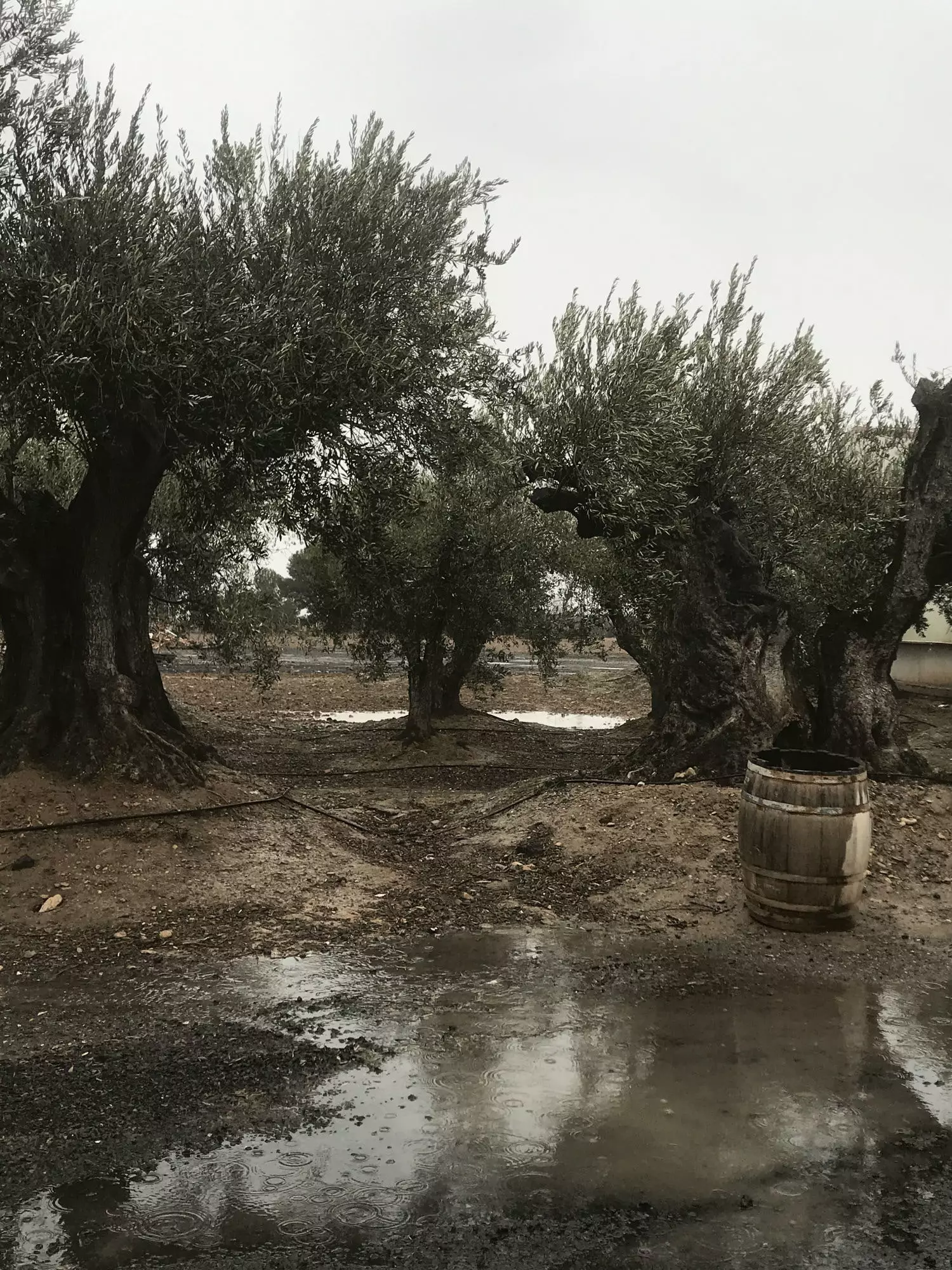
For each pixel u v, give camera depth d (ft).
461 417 34.83
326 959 21.94
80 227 25.43
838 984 20.75
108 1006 19.06
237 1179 13.04
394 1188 12.86
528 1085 15.89
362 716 82.84
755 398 38.65
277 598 70.64
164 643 79.61
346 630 63.62
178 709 69.05
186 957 21.79
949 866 27.73
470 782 49.32
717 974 21.29
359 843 31.73
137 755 30.55
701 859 28.04
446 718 72.84
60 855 26.45
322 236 29.27
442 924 24.67
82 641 31.48
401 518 39.78
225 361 27.22
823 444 39.75
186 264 26.94
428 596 55.52
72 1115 14.74
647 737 38.60
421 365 31.78
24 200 26.30
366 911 25.43
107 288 25.25
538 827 32.01
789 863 23.70
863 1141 14.23
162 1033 17.83
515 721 75.25
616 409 33.83
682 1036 17.90
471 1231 11.98
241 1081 15.93
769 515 39.55
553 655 67.97
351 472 35.91
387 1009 19.10
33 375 25.03
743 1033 18.13
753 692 34.65
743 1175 13.26
